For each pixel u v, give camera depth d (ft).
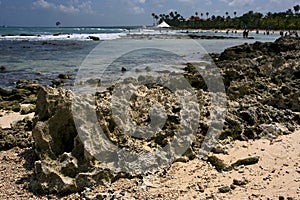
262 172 25.64
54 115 27.20
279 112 36.29
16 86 71.26
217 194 22.59
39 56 129.29
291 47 67.56
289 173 25.27
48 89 30.09
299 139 31.86
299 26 352.90
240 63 48.26
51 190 23.71
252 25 440.86
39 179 24.21
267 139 32.04
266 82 43.01
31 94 61.62
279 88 41.27
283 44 68.33
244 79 42.50
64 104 27.22
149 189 23.63
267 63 49.21
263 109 36.22
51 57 125.49
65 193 23.65
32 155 29.53
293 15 396.57
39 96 30.35
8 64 107.34
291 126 34.68
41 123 27.14
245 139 31.76
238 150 29.48
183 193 22.95
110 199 22.33
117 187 24.00
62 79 78.84
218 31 422.00
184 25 514.68
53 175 23.97
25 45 181.06
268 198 21.83
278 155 28.40
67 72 90.22
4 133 33.71
